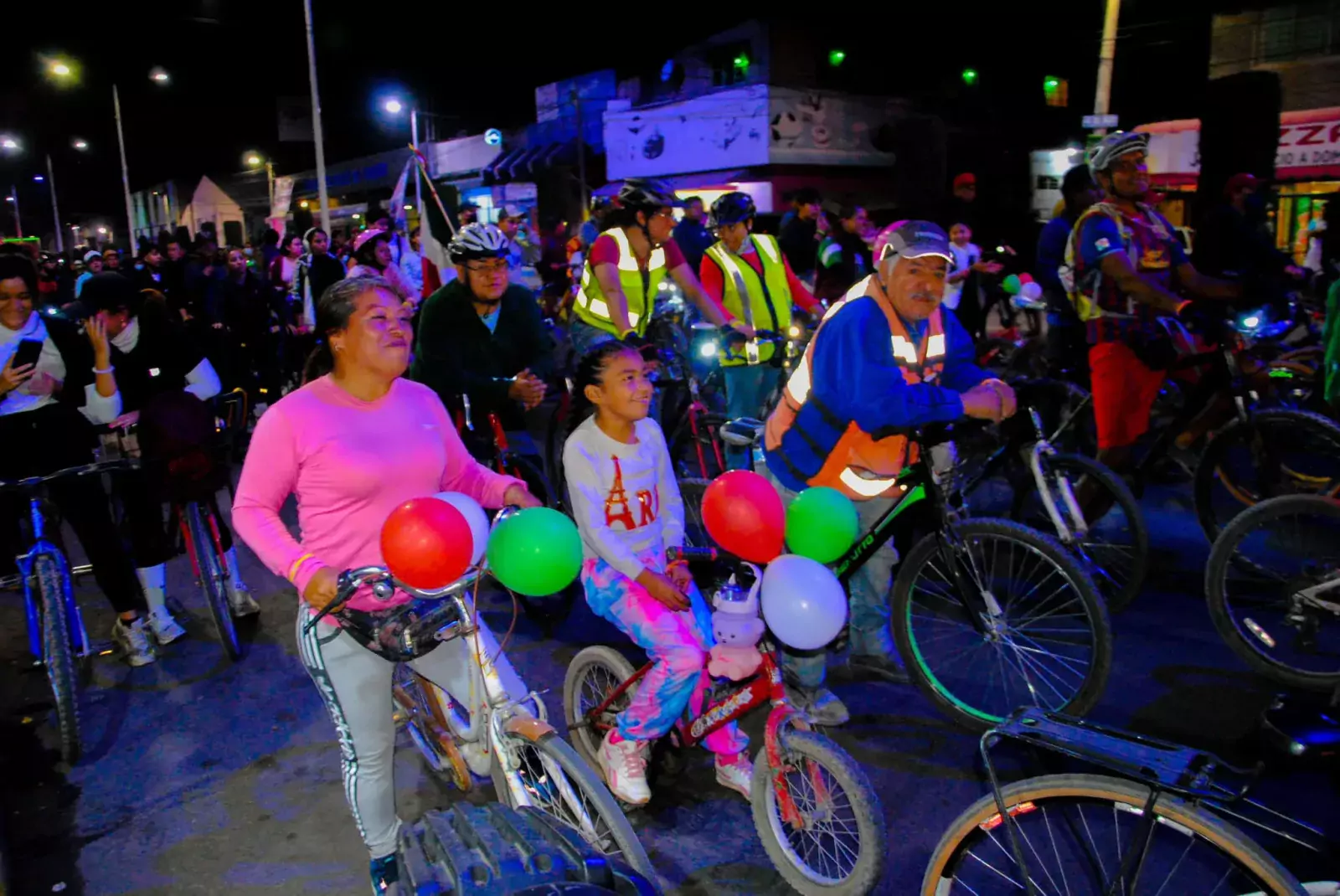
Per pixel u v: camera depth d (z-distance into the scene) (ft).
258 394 38.52
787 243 35.99
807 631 9.46
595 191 98.17
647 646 10.70
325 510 8.61
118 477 16.49
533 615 17.25
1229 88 38.93
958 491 13.06
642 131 92.48
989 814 7.41
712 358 21.49
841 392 11.99
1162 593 16.87
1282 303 24.12
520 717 8.75
